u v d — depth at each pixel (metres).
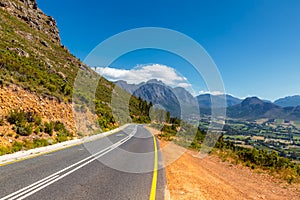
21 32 61.91
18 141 14.36
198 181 8.65
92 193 6.44
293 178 10.79
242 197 7.31
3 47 37.97
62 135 19.41
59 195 6.15
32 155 12.11
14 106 17.62
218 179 9.63
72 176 8.23
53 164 10.13
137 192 6.77
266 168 13.34
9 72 22.41
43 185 6.97
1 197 5.83
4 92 17.94
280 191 8.78
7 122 15.70
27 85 21.72
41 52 55.53
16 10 81.38
